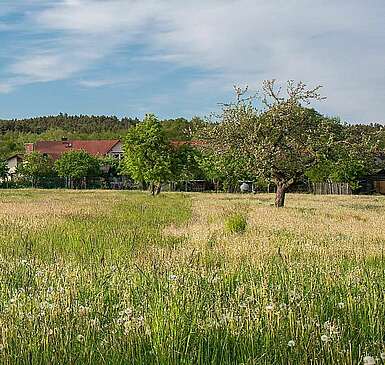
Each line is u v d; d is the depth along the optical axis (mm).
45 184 98438
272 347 5977
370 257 12477
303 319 6637
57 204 34688
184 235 17203
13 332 6066
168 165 60094
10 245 14672
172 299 7219
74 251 13758
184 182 90625
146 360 5625
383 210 33188
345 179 79188
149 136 60250
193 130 38812
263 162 36000
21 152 128750
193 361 5633
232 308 6965
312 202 46594
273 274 9789
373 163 42156
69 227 18828
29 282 8891
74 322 6492
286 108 36344
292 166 37375
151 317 6570
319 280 9062
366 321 6867
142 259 11578
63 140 132125
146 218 24656
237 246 13625
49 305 6980
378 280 9164
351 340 6219
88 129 184500
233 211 29953
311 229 19031
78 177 99188
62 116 198750
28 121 194250
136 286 8516
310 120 37281
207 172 81688
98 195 57438
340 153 36969
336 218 24922
